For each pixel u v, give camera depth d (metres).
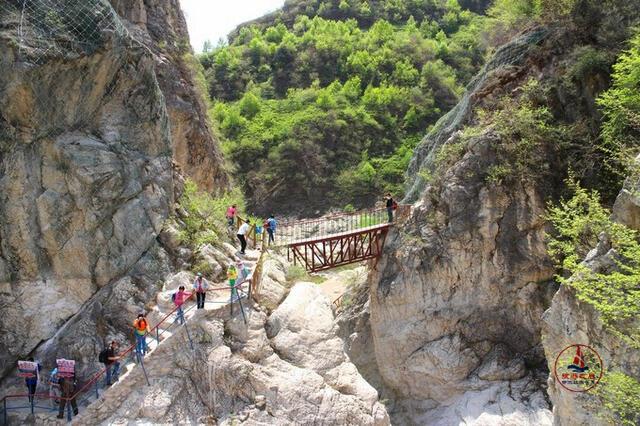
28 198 17.19
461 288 28.67
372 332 32.38
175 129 27.73
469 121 32.03
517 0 33.88
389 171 69.62
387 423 18.11
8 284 17.06
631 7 28.16
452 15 97.94
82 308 17.89
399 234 30.50
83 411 15.45
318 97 77.38
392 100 78.38
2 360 16.91
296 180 69.75
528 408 25.20
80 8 17.83
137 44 19.66
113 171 18.52
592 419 14.88
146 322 16.42
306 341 18.42
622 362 14.34
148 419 15.67
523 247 27.53
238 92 84.12
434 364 28.14
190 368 16.59
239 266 19.12
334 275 47.12
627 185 16.16
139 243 19.03
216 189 31.86
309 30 93.38
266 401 16.56
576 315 15.87
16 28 16.59
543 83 29.28
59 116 17.80
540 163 27.59
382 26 91.19
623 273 14.89
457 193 28.80
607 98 23.47
